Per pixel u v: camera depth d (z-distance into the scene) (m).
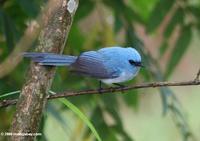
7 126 12.02
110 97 12.16
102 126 11.90
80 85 12.19
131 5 14.07
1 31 11.27
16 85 10.98
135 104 13.65
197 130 19.77
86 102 12.18
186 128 12.05
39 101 7.98
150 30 12.76
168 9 12.75
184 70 22.81
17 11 12.11
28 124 7.86
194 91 21.80
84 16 12.98
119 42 13.35
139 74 12.83
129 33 12.55
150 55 12.54
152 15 12.70
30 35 6.87
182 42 13.05
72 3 7.95
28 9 11.01
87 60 10.05
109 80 10.61
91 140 12.16
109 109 12.05
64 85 12.07
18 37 11.16
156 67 12.44
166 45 13.27
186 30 13.03
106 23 13.33
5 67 7.11
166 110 11.83
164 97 11.89
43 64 7.98
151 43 19.31
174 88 21.81
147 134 19.89
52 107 11.17
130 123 20.03
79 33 12.99
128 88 8.86
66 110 12.70
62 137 15.94
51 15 7.20
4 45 12.04
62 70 12.22
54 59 7.96
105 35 13.26
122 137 12.02
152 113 20.39
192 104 21.36
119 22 12.59
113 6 12.89
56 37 7.96
